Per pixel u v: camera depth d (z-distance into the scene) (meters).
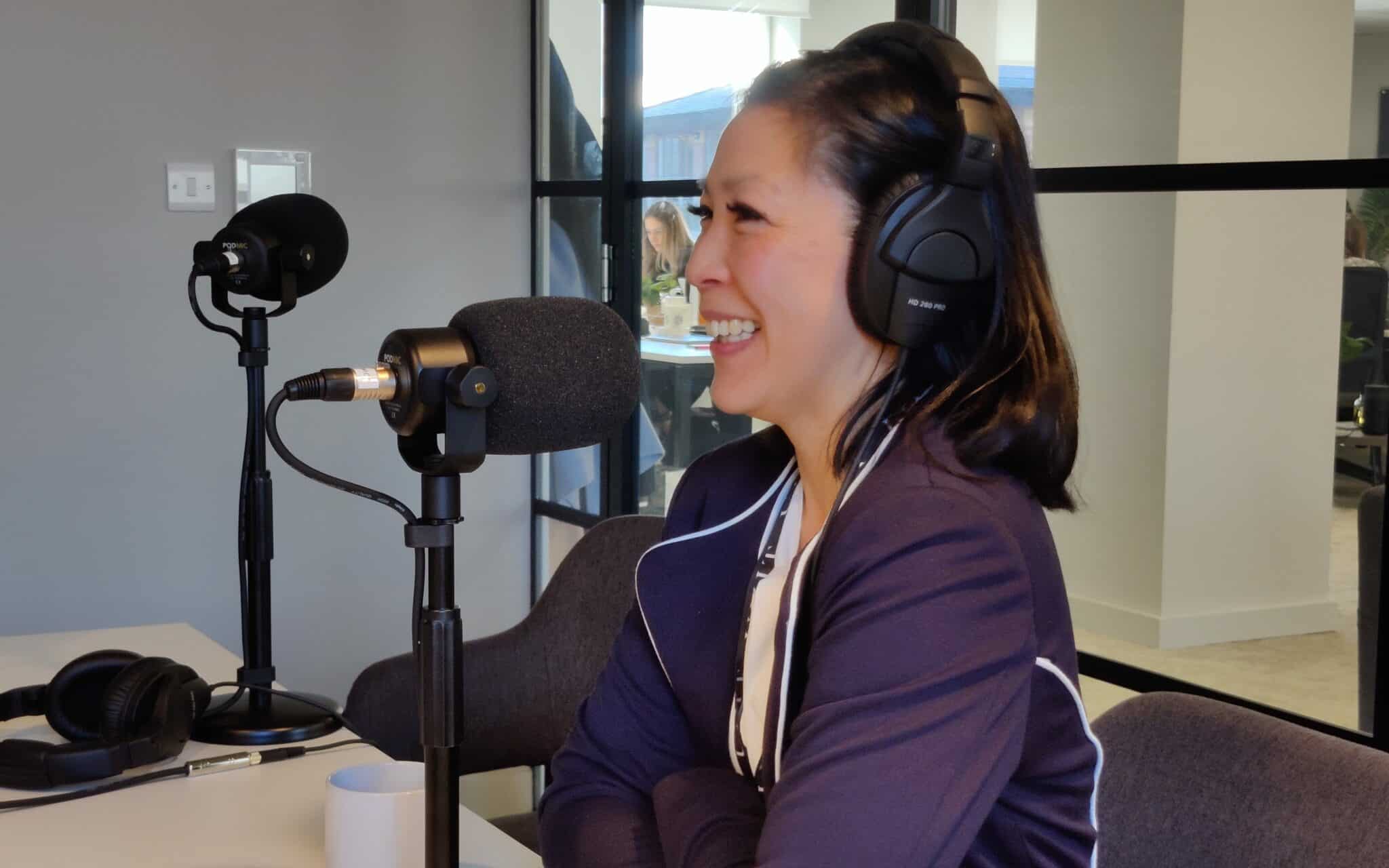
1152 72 1.60
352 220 3.07
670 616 0.99
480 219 3.22
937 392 0.83
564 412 0.87
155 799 1.26
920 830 0.69
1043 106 1.75
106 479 2.87
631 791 1.01
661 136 2.73
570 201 3.09
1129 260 1.63
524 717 1.91
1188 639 1.57
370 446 3.12
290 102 2.98
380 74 3.08
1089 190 1.69
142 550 2.91
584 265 3.04
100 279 2.83
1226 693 1.54
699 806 0.90
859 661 0.73
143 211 2.85
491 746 1.90
